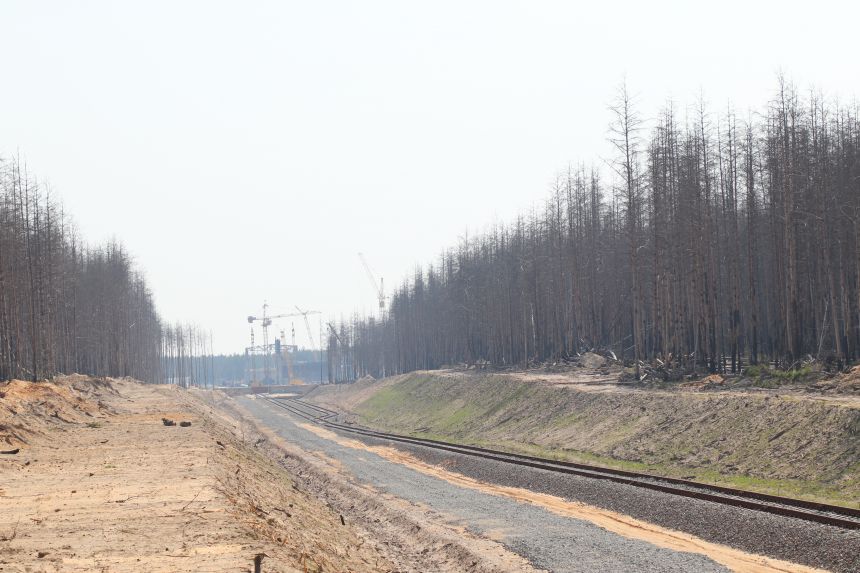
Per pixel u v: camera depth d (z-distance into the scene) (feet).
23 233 207.41
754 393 118.11
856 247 157.79
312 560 52.29
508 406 192.44
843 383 113.29
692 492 79.05
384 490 110.52
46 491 74.28
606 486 89.45
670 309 195.72
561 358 245.86
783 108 161.48
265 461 132.98
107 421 161.68
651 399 136.56
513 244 299.79
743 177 180.55
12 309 204.85
